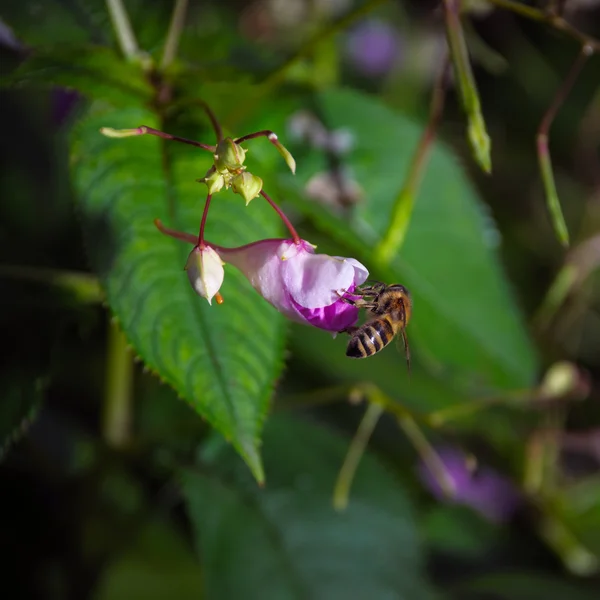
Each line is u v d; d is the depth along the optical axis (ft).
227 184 1.24
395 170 1.58
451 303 1.58
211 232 1.32
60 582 1.65
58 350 1.44
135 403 1.77
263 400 1.27
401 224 1.50
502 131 2.91
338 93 1.59
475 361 1.57
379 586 1.54
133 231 1.31
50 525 1.62
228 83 1.43
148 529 1.93
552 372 1.63
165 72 1.42
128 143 1.35
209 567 1.50
